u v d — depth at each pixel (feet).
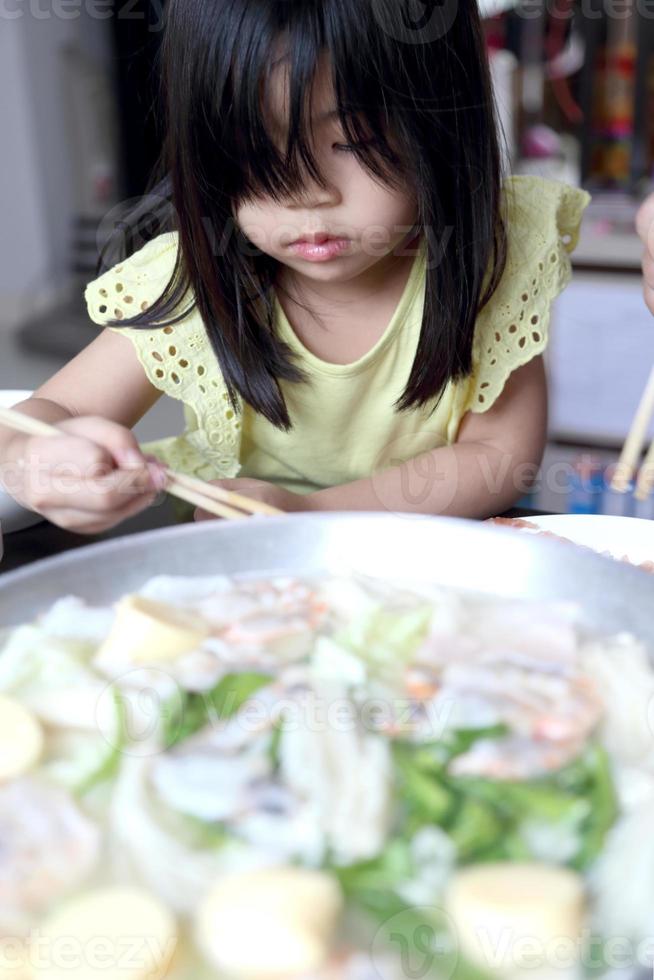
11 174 14.24
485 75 2.95
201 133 2.58
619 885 1.09
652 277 3.17
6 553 2.41
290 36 2.34
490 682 1.45
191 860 1.12
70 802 1.22
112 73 13.76
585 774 1.25
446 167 2.80
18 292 14.52
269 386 3.16
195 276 2.99
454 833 1.16
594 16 8.01
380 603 1.63
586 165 8.32
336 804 1.19
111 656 1.49
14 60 13.84
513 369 3.48
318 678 1.47
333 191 2.59
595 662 1.48
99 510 2.12
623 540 2.34
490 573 1.75
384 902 1.08
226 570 1.77
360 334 3.45
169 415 8.68
